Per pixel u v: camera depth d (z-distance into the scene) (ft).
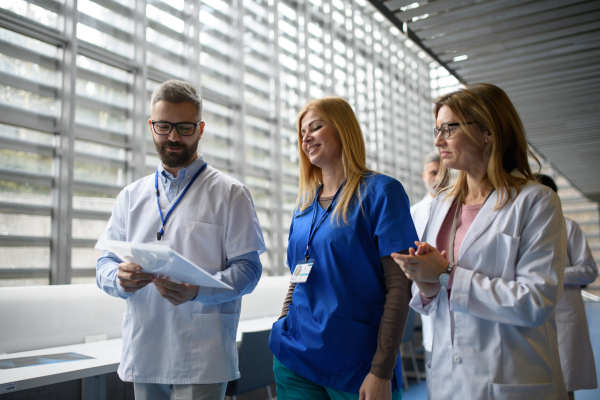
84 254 14.16
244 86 21.11
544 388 4.13
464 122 4.64
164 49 17.53
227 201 5.92
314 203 5.45
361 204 4.91
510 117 4.65
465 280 4.26
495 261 4.42
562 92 24.95
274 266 21.70
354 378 4.63
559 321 8.71
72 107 13.65
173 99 5.58
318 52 25.75
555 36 18.51
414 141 35.99
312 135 5.33
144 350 5.48
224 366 5.50
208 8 19.48
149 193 6.10
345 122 5.30
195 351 5.40
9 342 8.61
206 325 5.48
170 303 5.53
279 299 15.29
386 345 4.46
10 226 12.44
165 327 5.50
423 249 4.37
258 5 22.25
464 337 4.42
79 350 8.75
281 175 22.16
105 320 10.31
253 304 14.17
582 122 30.50
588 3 15.98
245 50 21.38
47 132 13.43
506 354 4.22
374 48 31.17
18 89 12.88
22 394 9.37
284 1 24.00
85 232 14.28
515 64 21.38
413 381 16.98
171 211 5.87
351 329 4.70
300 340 4.92
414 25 17.69
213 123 19.45
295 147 23.84
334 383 4.68
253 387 9.39
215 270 5.70
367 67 30.12
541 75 22.65
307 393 4.85
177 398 5.33
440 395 4.52
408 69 35.76
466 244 4.55
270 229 21.94
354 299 4.79
